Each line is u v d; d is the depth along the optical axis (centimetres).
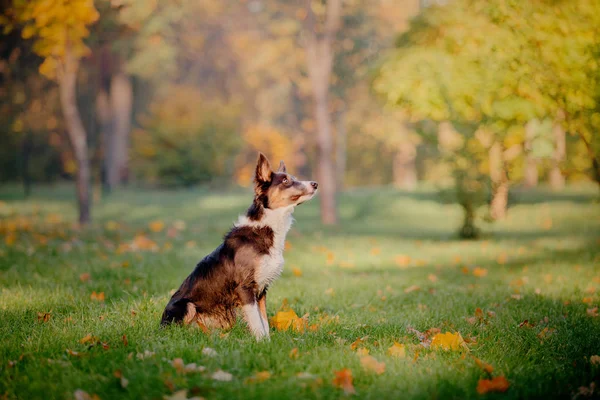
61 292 702
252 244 517
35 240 1218
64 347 457
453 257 1230
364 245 1397
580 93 849
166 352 440
